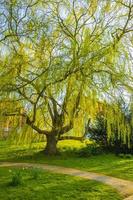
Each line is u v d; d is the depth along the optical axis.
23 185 17.59
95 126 32.44
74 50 21.72
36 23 20.48
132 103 25.55
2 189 16.83
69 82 22.55
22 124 27.53
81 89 23.28
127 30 24.30
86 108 26.66
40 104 23.11
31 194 16.16
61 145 35.16
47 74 20.41
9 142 27.88
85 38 22.75
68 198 15.88
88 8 24.31
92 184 18.53
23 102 24.12
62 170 22.50
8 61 21.20
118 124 26.66
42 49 21.47
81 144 36.25
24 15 20.30
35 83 21.12
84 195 16.47
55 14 22.58
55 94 22.83
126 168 24.17
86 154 29.89
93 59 22.47
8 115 25.50
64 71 20.88
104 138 32.19
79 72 21.88
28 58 21.83
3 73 20.62
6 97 22.20
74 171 22.36
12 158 27.95
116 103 25.95
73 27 23.52
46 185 17.86
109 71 24.09
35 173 19.28
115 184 18.91
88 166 24.56
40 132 28.55
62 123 27.20
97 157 29.30
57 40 21.98
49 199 15.62
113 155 30.70
